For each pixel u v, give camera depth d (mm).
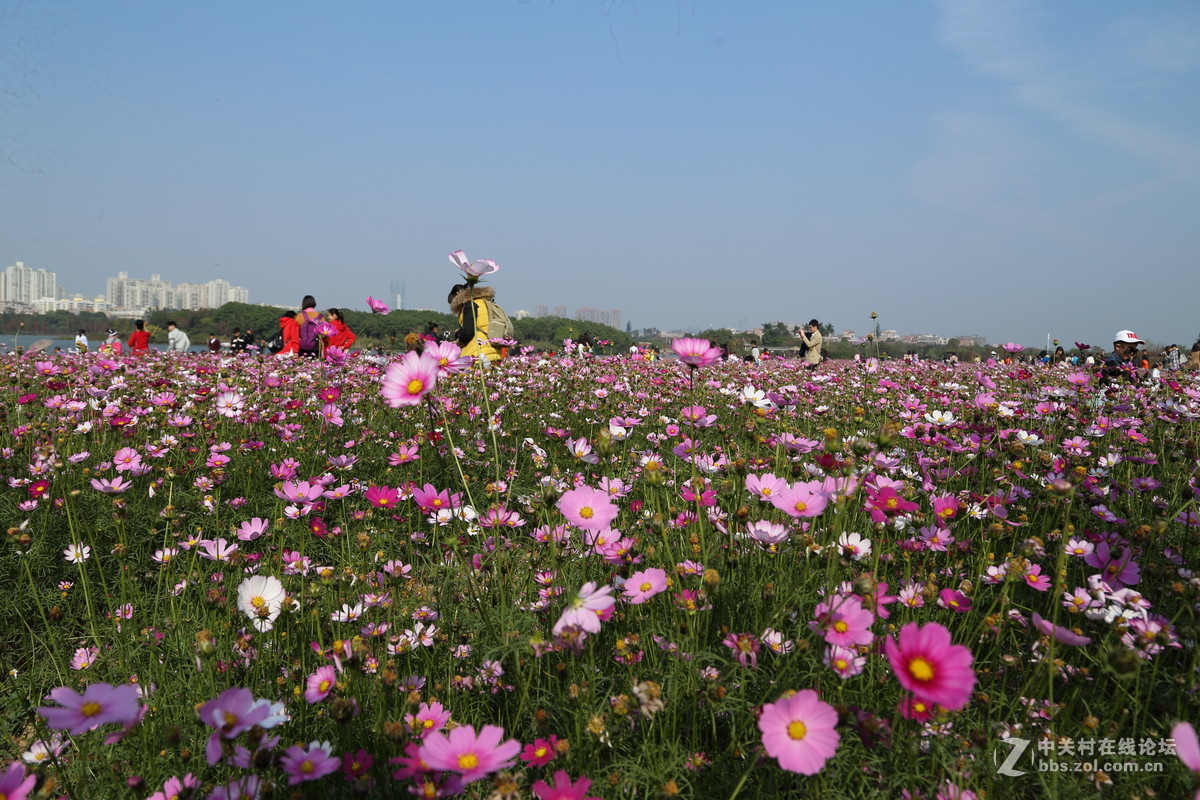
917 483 3076
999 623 1822
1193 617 1785
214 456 3613
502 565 2047
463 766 1215
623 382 6746
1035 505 2812
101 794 1647
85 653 2205
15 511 3014
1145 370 6801
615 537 2139
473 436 4500
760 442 2715
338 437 4684
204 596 2365
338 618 2082
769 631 1693
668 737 1588
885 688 1690
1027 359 12750
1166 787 1502
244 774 1438
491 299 7383
